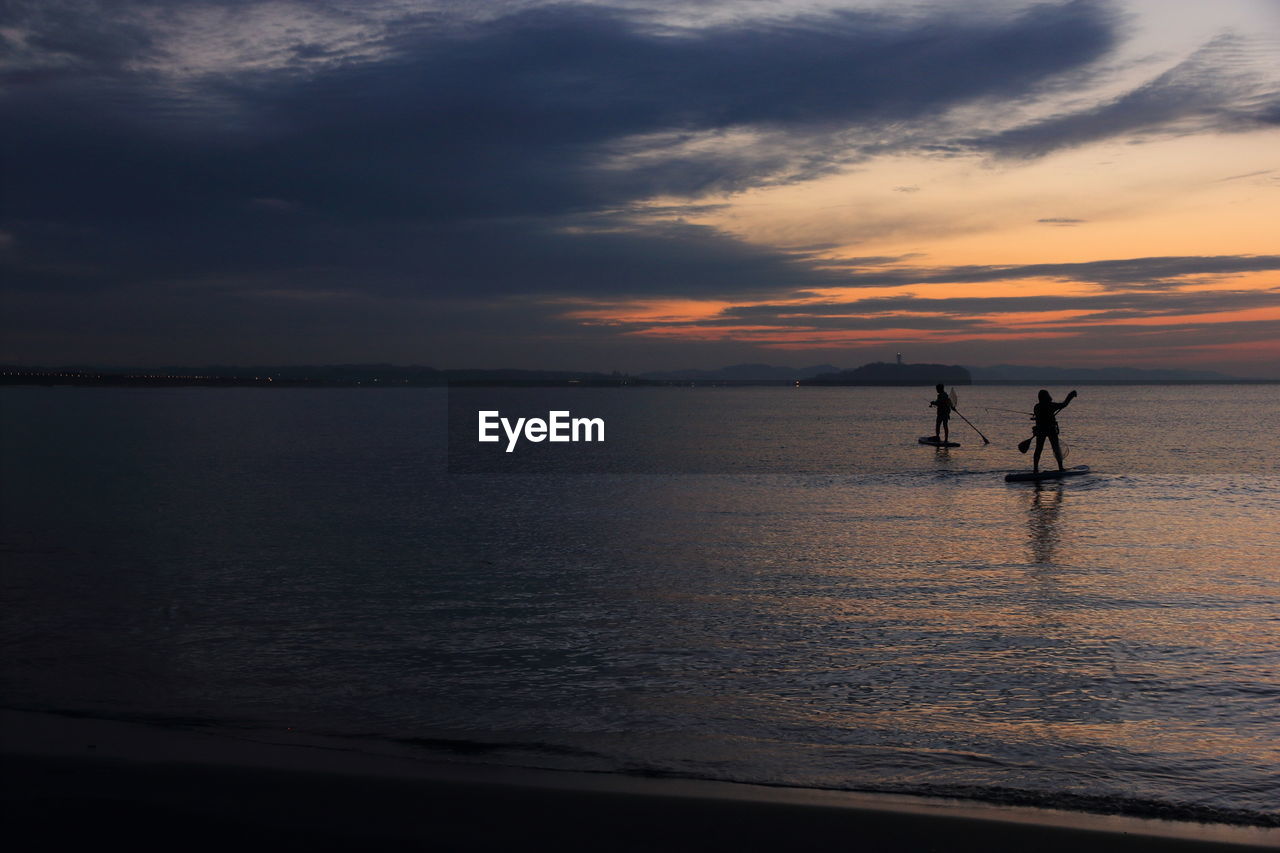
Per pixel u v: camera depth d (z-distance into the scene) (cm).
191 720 606
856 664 711
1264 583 973
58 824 449
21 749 551
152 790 489
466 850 424
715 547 1215
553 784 500
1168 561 1093
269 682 681
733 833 440
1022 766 525
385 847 427
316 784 498
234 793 486
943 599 915
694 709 621
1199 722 588
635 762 534
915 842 431
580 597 936
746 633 799
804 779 509
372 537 1320
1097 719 595
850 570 1060
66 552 1202
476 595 948
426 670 707
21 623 843
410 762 533
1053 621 827
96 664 723
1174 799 481
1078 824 452
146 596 949
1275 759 532
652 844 429
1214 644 754
